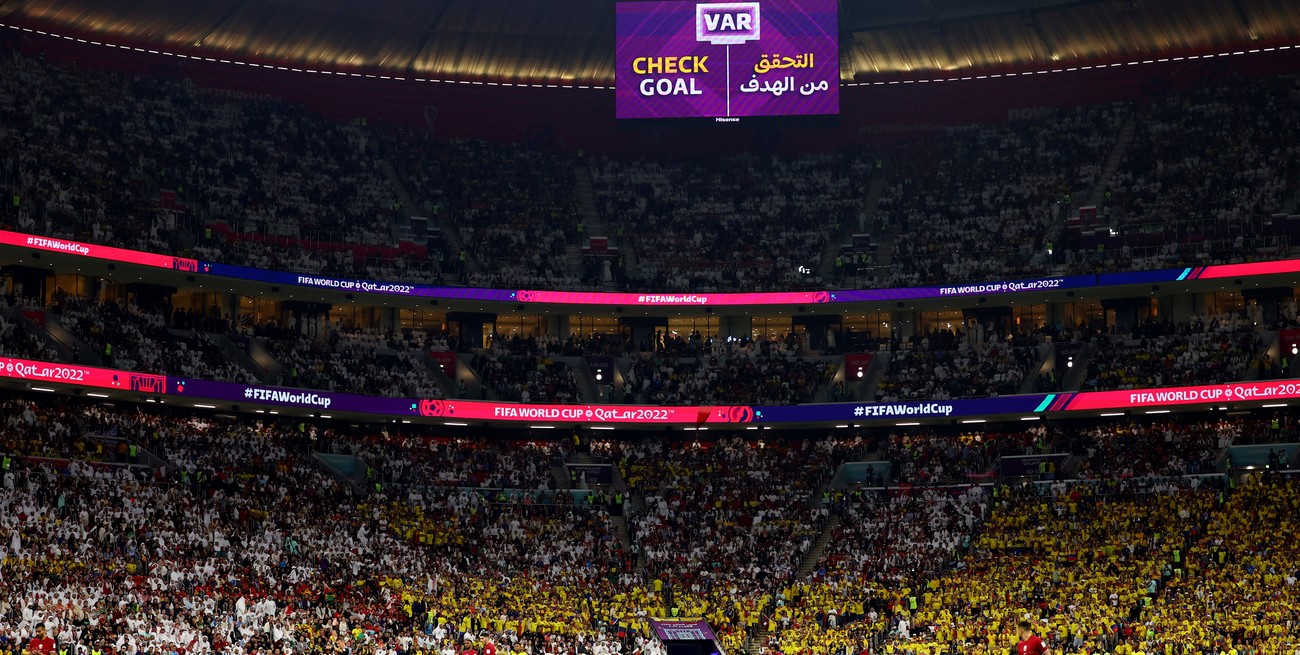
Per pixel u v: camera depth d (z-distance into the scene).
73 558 45.66
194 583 47.22
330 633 44.22
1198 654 44.25
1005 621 49.06
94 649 38.19
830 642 49.72
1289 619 45.88
